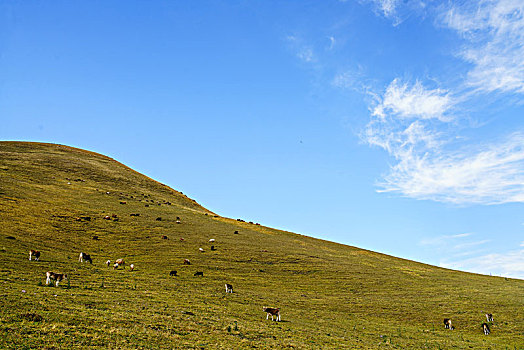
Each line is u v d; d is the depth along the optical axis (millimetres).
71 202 90688
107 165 155375
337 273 70875
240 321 34594
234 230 99375
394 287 65250
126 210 96250
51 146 163625
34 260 47312
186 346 24516
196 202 147250
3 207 71750
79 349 20984
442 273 83125
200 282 52938
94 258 58469
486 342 40344
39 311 26094
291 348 28109
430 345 37219
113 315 28531
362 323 43781
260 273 64750
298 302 50219
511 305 55344
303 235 119312
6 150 132500
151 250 68812
